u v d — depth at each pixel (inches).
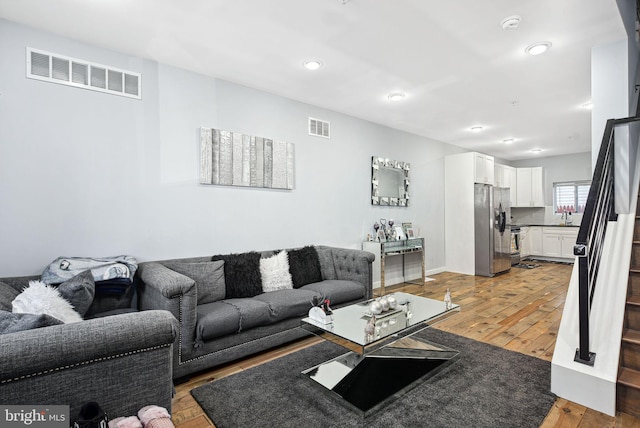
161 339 56.8
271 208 148.2
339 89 144.7
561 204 312.2
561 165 310.2
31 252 94.4
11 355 44.6
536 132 221.1
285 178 152.3
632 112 109.7
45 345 47.2
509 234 253.1
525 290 191.6
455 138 240.1
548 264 284.4
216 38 102.3
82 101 102.9
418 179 229.9
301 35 101.0
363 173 191.2
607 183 96.7
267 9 87.6
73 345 48.9
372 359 102.2
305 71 126.2
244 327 100.0
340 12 89.4
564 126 205.5
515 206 319.6
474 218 239.1
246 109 140.2
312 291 124.0
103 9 86.9
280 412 75.4
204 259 122.6
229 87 135.0
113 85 108.6
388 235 202.1
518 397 80.6
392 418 72.8
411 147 224.2
